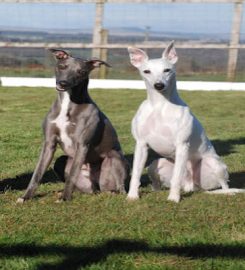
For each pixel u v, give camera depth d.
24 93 18.94
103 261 4.82
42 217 5.85
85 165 7.20
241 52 20.41
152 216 5.87
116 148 7.28
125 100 17.70
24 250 5.03
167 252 4.97
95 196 6.82
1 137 11.54
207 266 4.72
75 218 5.84
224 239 5.27
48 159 6.87
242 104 17.25
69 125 6.76
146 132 6.57
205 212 6.02
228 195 6.76
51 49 6.87
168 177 7.09
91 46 20.59
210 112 16.02
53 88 20.14
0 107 16.53
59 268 4.70
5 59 21.86
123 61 21.00
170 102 6.48
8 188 7.33
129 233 5.39
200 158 7.02
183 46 20.55
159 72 6.36
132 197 6.62
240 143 11.45
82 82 6.77
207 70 21.00
